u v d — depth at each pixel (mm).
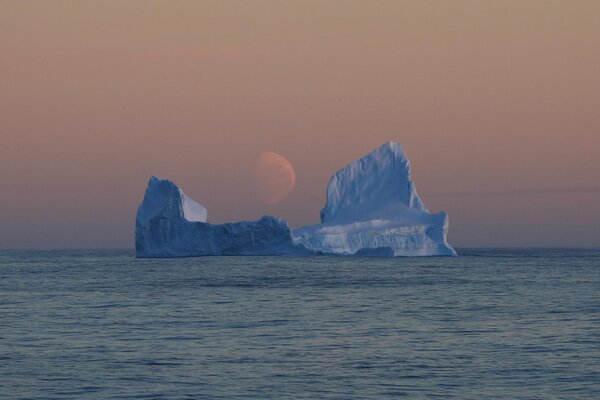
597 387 74688
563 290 181250
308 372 80688
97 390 73000
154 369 81938
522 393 72375
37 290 180625
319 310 136750
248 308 139875
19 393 71938
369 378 78062
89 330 110125
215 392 72375
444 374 79938
